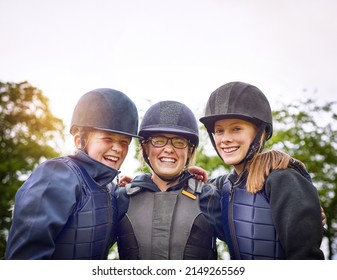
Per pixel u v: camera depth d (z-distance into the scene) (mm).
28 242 2234
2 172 10086
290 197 2430
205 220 2812
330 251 8180
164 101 3051
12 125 10688
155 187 2906
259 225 2553
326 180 8195
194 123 3020
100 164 2643
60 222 2307
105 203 2643
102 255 2609
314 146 7992
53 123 10969
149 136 2967
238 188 2729
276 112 7867
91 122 2691
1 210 9281
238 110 2740
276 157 2635
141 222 2768
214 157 7020
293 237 2361
